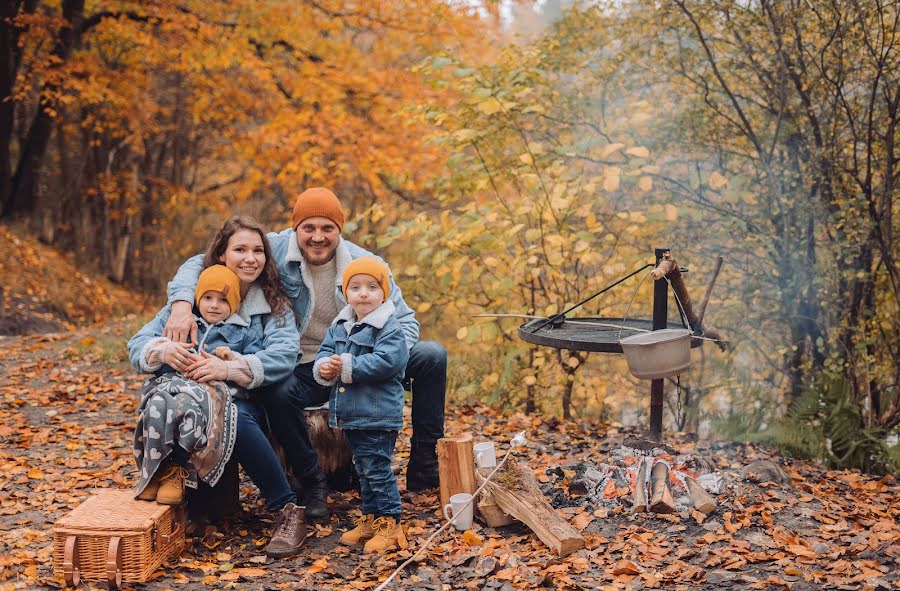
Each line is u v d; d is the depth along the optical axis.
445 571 3.35
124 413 6.02
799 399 5.46
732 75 5.92
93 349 8.26
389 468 3.62
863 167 5.53
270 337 3.83
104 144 17.22
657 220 6.10
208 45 13.56
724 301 6.25
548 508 3.66
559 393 6.93
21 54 14.92
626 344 3.62
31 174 15.74
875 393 5.62
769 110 5.73
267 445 3.63
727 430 5.65
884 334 5.64
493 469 3.85
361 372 3.48
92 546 3.16
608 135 6.43
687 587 3.11
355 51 14.35
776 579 3.10
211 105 15.82
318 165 13.13
